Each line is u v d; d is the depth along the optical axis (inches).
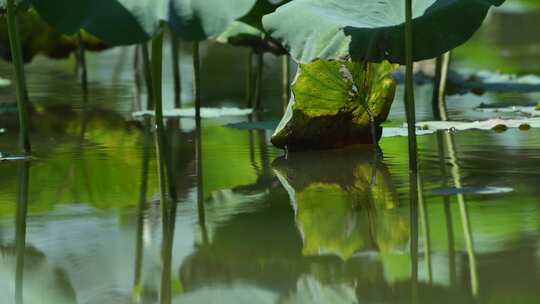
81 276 136.5
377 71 223.5
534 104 292.2
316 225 160.4
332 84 219.9
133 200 182.1
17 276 137.0
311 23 209.9
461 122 250.5
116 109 309.0
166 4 172.2
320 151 228.4
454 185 184.4
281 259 142.6
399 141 235.5
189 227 161.5
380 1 212.8
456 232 151.6
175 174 205.6
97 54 504.1
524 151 215.8
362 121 228.4
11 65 454.3
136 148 237.6
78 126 273.6
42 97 341.1
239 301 124.6
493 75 359.9
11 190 192.1
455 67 394.6
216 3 171.9
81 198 184.5
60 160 222.1
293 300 124.0
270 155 225.1
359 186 187.9
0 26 362.6
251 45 282.4
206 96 343.0
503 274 130.3
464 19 205.5
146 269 139.2
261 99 332.2
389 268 136.2
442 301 121.0
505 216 159.3
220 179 199.3
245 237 154.3
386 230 155.3
